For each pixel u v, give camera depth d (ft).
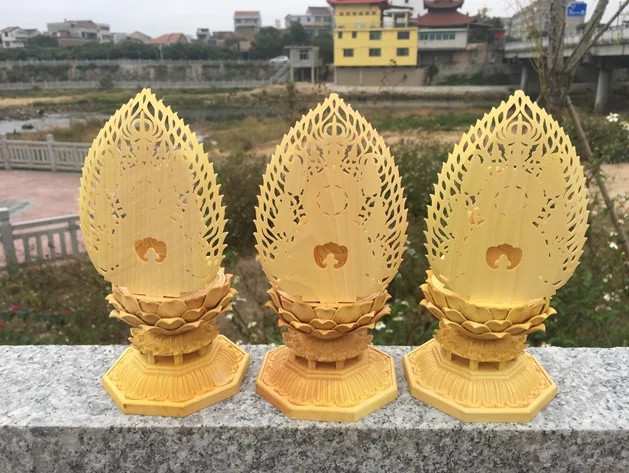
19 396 6.06
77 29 207.00
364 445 5.54
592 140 15.62
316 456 5.58
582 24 19.79
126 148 5.24
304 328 5.44
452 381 5.81
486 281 5.34
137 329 6.02
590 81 69.56
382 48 90.53
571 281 10.11
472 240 5.23
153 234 5.34
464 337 5.75
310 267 5.39
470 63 97.09
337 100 5.11
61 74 120.06
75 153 37.11
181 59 128.77
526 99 4.99
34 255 19.17
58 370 6.63
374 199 5.27
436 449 5.53
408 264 12.92
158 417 5.65
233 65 123.44
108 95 100.73
